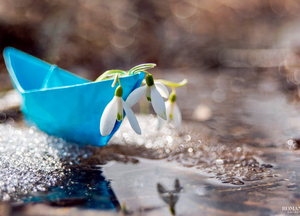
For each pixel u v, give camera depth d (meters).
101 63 1.50
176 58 1.79
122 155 0.55
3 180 0.49
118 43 1.67
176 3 2.29
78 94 0.51
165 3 2.21
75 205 0.47
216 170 0.52
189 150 0.56
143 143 0.58
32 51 1.35
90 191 0.49
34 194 0.48
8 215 0.46
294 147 0.57
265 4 3.15
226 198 0.48
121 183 0.50
